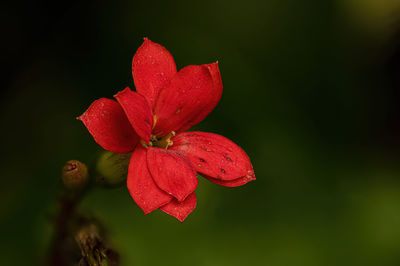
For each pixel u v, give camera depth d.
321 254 0.22
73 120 0.22
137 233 0.21
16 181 0.22
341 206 0.22
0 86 0.22
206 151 0.18
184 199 0.17
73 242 0.19
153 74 0.18
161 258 0.21
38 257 0.21
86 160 0.22
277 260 0.22
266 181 0.22
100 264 0.18
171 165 0.17
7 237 0.21
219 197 0.22
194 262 0.21
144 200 0.17
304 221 0.22
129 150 0.17
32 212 0.21
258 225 0.22
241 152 0.18
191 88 0.18
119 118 0.17
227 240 0.22
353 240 0.22
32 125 0.22
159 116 0.18
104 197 0.22
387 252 0.22
